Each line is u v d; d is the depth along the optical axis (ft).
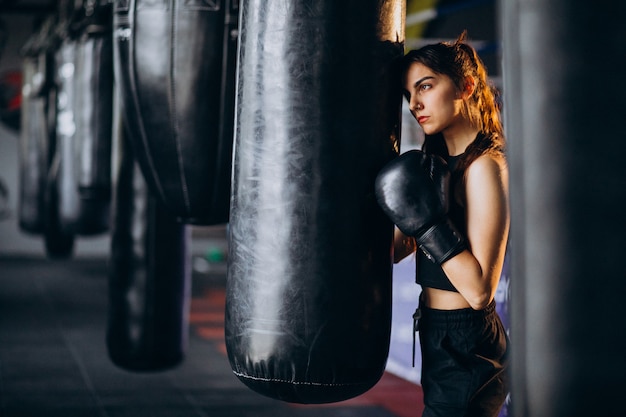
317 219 6.15
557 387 3.88
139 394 15.19
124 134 11.55
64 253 24.41
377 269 6.37
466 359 6.39
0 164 41.91
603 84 3.78
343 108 6.19
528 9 3.92
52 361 17.79
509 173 4.09
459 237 6.03
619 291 3.78
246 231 6.42
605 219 3.78
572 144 3.82
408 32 21.15
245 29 6.61
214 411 14.12
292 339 6.18
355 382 6.34
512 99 4.02
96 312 24.82
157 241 11.56
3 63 41.70
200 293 30.53
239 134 6.59
